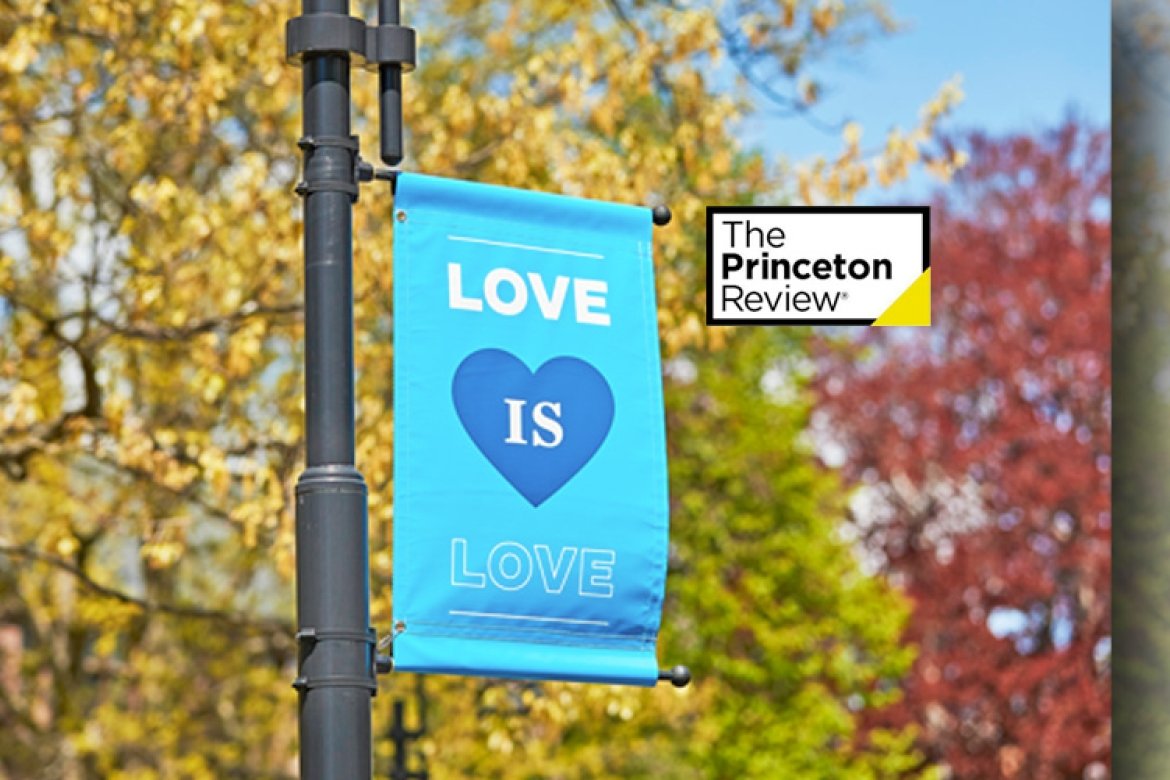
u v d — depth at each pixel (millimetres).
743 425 50875
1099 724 62594
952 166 22750
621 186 22531
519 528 10125
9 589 36531
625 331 10586
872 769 53938
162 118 22875
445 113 23000
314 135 9867
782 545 50781
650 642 10352
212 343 23172
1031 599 65312
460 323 10203
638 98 24781
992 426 66688
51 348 24453
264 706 36812
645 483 10461
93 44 25656
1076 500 64875
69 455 29266
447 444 10070
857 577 52375
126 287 22797
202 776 35844
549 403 10328
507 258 10398
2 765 37000
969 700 62562
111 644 31281
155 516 29312
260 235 22406
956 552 65188
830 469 64188
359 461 22250
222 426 26125
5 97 23609
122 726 35750
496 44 29500
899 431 66625
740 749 49875
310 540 9453
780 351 53219
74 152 25156
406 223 10211
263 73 21953
